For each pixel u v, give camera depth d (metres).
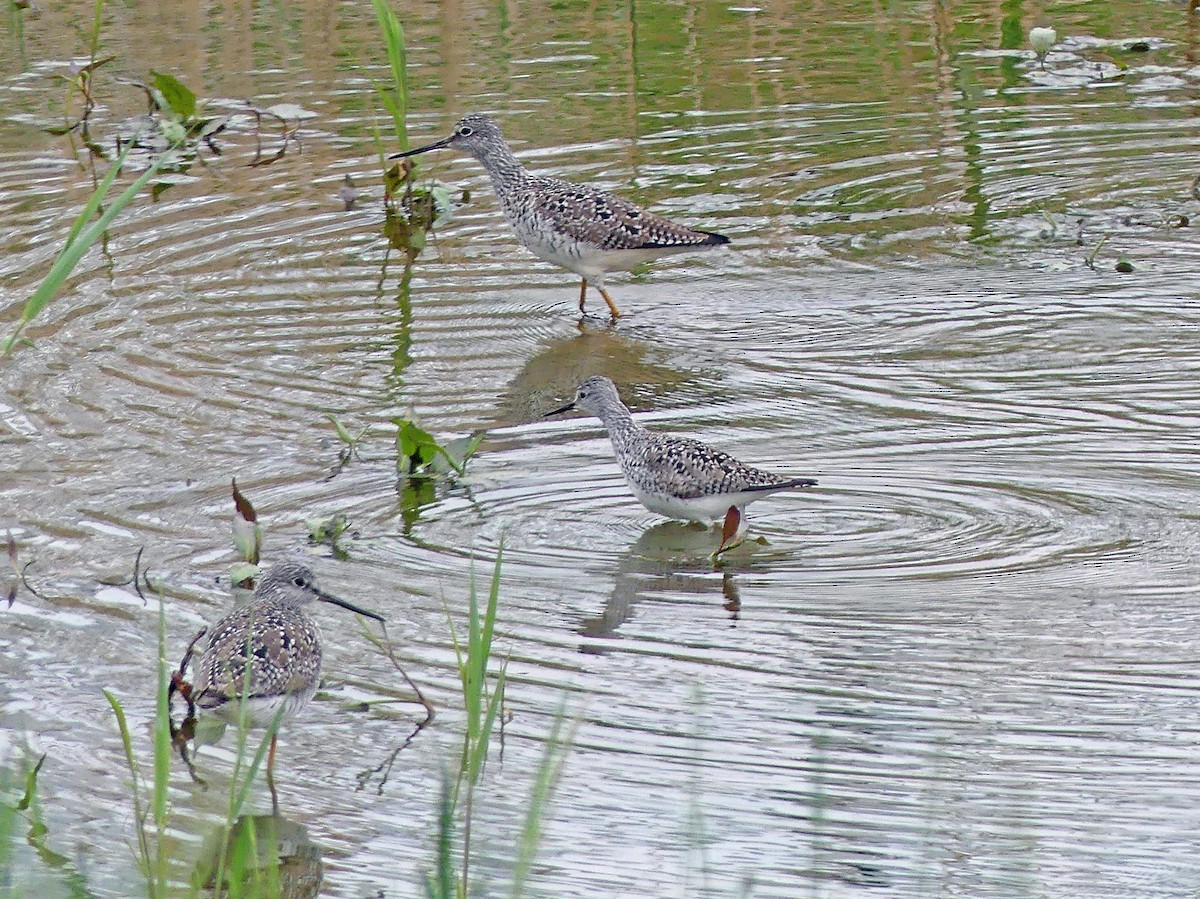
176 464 14.59
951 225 19.92
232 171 21.55
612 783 10.10
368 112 23.06
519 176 18.86
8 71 24.06
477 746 8.95
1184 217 19.88
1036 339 16.97
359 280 18.78
